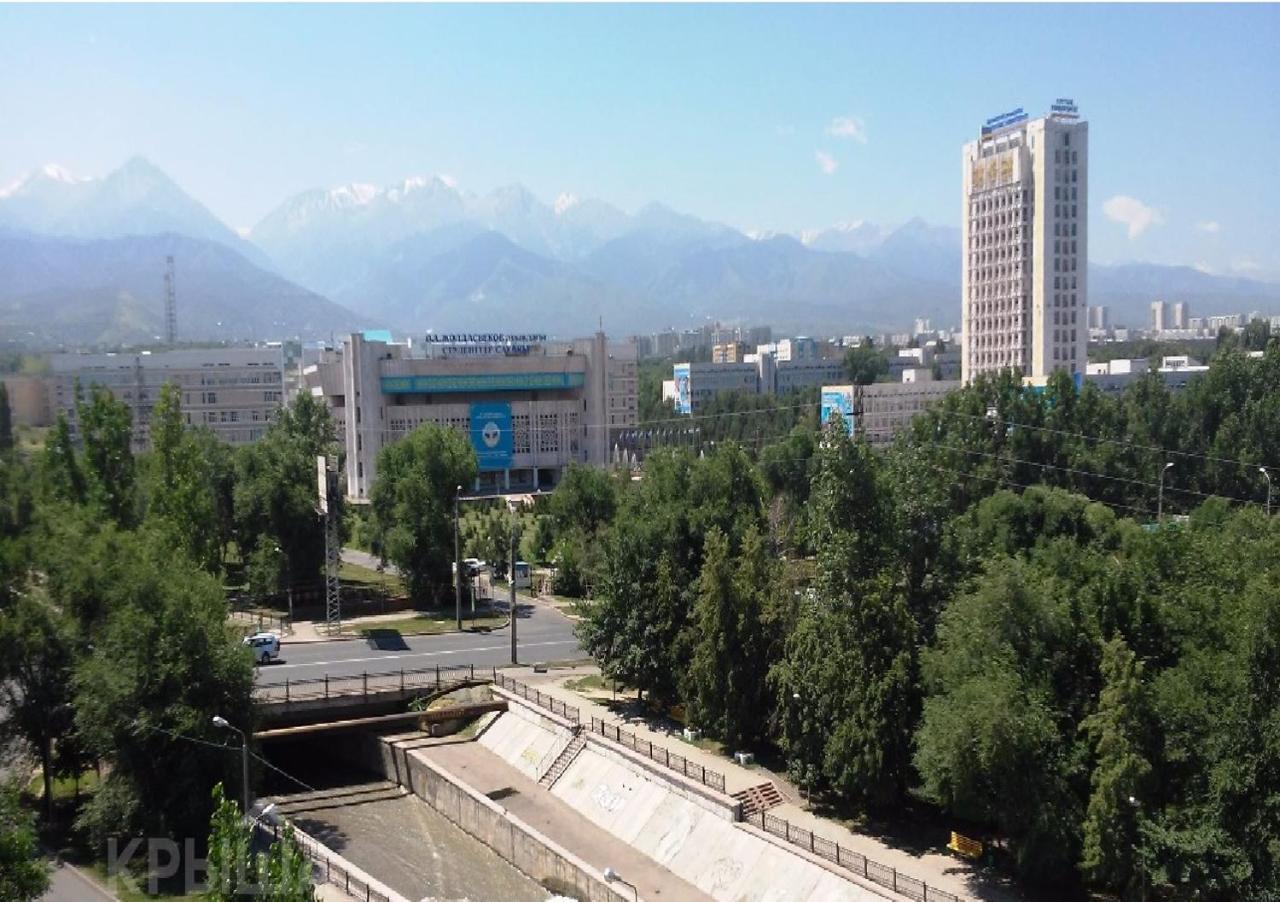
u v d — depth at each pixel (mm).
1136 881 44062
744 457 83625
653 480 84562
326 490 100188
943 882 48719
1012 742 46344
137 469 102562
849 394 188250
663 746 66875
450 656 89312
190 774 57156
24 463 116500
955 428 139375
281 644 93500
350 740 79750
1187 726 45688
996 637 50500
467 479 112625
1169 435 140750
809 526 65688
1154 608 51031
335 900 49750
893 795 54062
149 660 57812
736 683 64062
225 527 115875
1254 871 42188
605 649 73312
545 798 67062
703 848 56500
